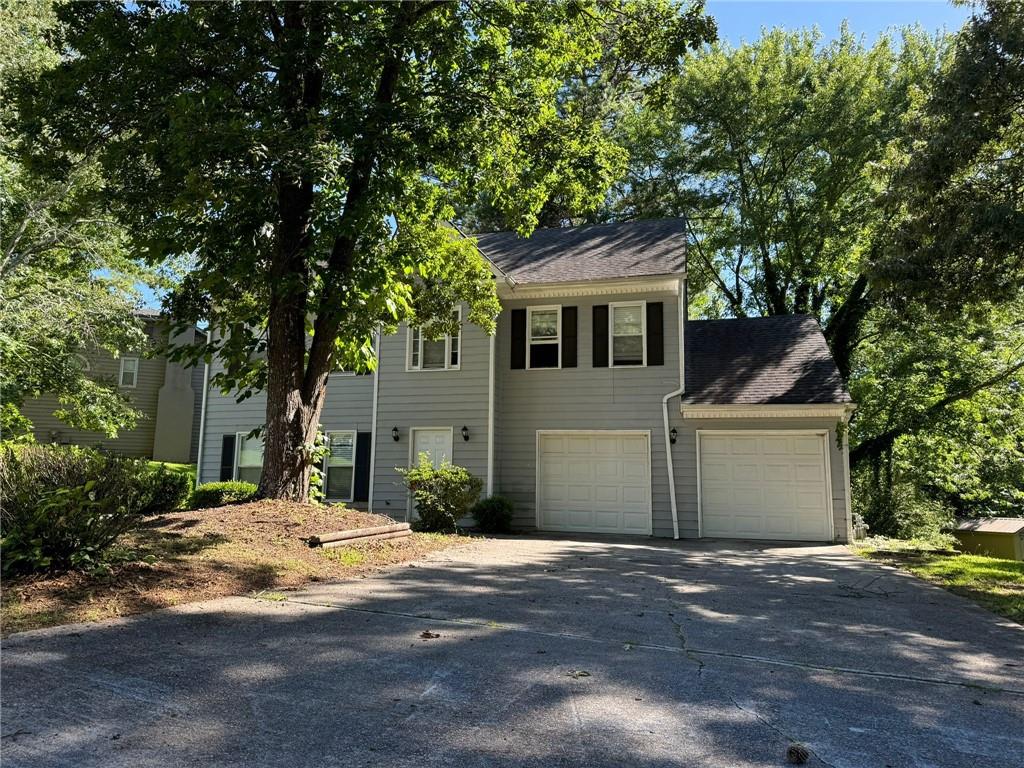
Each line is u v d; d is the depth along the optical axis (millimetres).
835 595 7289
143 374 26281
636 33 10656
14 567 5480
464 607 6023
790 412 13867
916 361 20484
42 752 2840
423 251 10656
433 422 16000
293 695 3635
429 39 9586
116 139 10547
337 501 16422
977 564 9953
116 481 6277
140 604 5371
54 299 16734
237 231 8984
